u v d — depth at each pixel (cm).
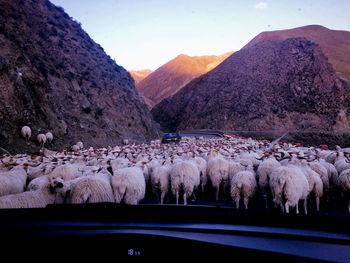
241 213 180
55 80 2872
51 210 190
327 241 145
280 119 6181
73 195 560
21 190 695
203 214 176
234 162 954
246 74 8100
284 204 658
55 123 2375
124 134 3547
